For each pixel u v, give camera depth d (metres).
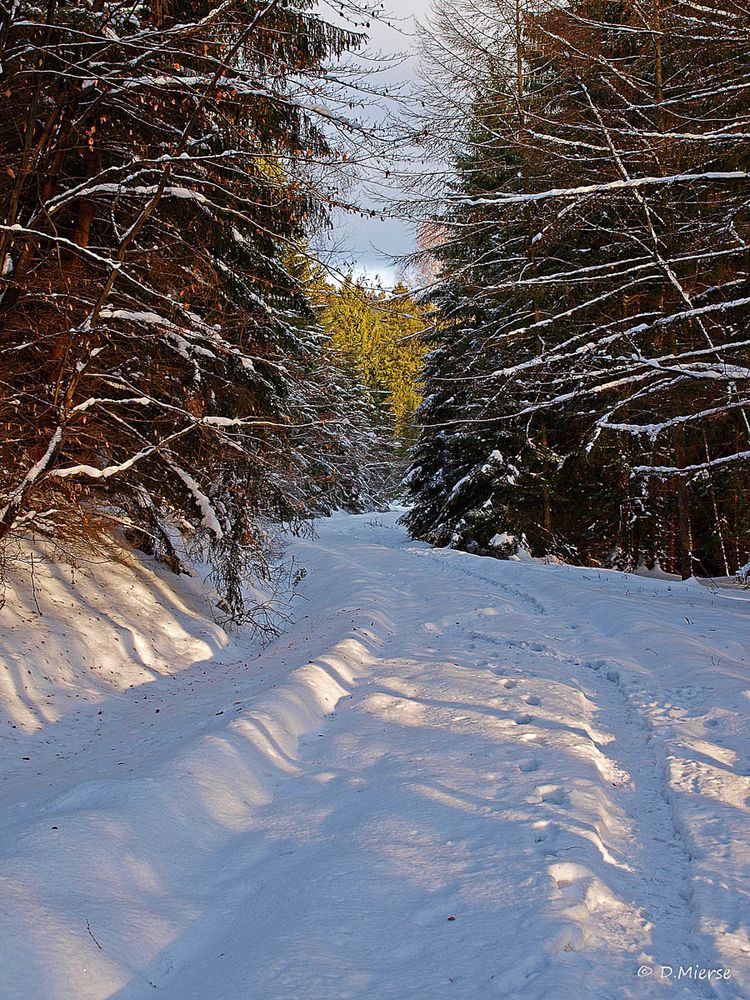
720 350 10.11
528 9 14.31
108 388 10.20
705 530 23.83
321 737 6.80
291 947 3.42
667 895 3.98
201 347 10.09
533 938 3.34
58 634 9.04
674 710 7.12
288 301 12.30
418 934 3.52
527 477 23.25
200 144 9.13
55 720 7.56
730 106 12.92
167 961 3.53
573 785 5.16
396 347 14.50
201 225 10.29
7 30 7.56
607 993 3.07
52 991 3.05
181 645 10.87
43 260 8.87
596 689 8.16
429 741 6.33
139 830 4.51
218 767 5.54
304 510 12.71
